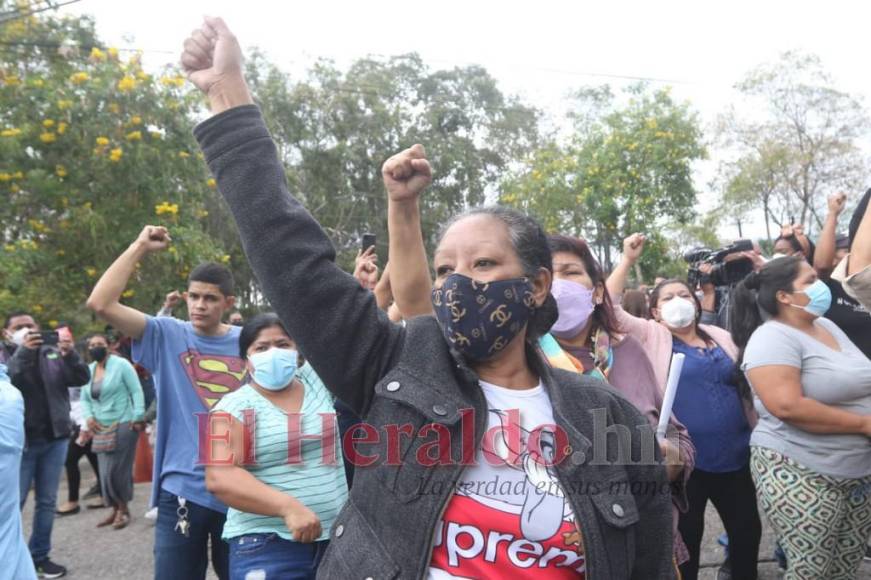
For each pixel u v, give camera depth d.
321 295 1.67
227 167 1.69
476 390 1.69
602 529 1.63
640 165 17.77
